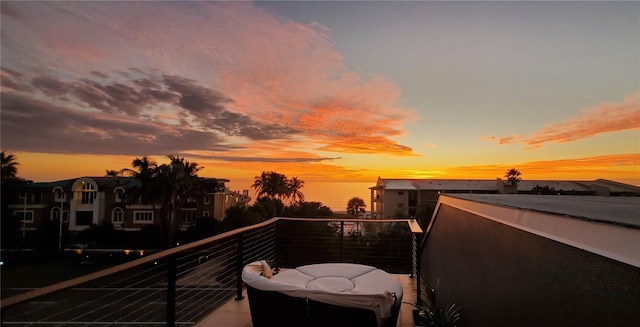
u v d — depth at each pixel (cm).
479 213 271
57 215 2995
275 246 554
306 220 559
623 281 105
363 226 554
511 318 198
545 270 158
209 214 3077
